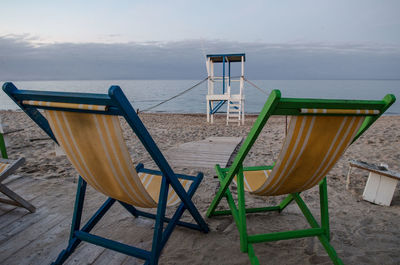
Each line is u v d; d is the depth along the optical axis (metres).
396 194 2.86
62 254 1.51
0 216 2.23
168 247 1.83
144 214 2.17
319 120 1.16
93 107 1.04
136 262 1.66
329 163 1.38
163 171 1.35
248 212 2.24
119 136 1.11
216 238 1.95
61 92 1.07
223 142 5.76
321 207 1.54
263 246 1.86
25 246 1.82
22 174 3.46
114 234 2.00
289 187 1.49
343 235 2.01
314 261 1.70
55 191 2.79
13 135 6.38
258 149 5.15
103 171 1.31
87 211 2.36
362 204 2.60
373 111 1.19
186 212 2.36
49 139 5.87
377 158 4.40
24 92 1.17
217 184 3.10
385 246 1.87
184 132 7.55
